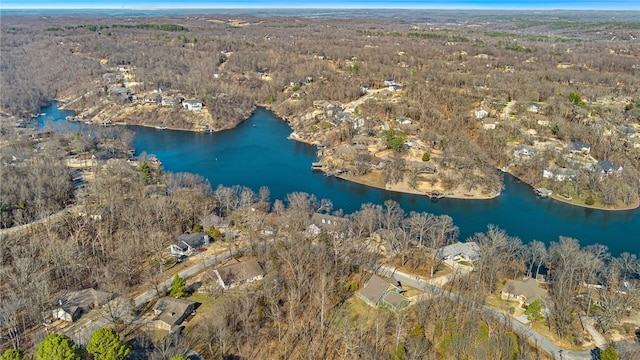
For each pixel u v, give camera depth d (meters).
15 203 119.12
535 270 101.06
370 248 106.44
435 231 112.88
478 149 169.25
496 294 89.38
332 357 72.25
